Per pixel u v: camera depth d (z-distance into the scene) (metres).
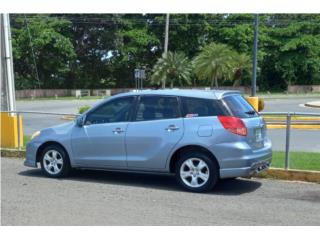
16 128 12.34
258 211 6.89
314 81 81.81
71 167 9.19
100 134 8.80
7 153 11.99
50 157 9.33
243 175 7.78
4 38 13.52
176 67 57.44
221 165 7.83
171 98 8.36
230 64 56.81
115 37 73.56
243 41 76.88
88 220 6.42
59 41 69.31
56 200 7.48
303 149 12.94
